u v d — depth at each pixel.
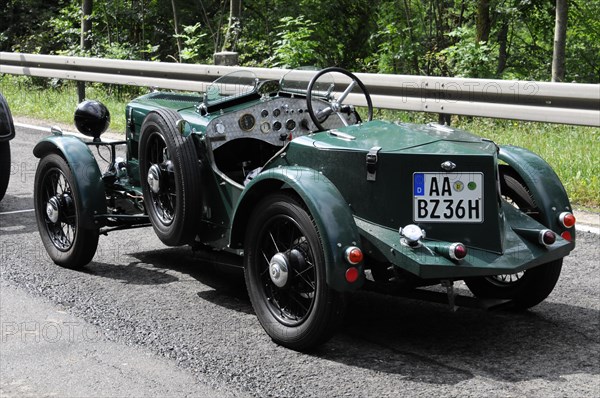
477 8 20.30
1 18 26.08
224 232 5.44
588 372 4.34
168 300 5.55
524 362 4.46
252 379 4.24
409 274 4.63
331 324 4.43
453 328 5.00
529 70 22.02
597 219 7.49
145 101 6.75
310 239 4.43
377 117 11.74
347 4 22.17
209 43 23.23
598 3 20.73
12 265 6.38
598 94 7.84
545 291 5.12
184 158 5.44
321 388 4.12
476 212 4.56
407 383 4.18
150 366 4.44
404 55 20.27
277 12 21.86
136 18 23.92
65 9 22.92
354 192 4.69
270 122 5.79
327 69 5.37
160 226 5.76
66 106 15.13
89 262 6.42
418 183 4.55
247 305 5.45
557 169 8.60
